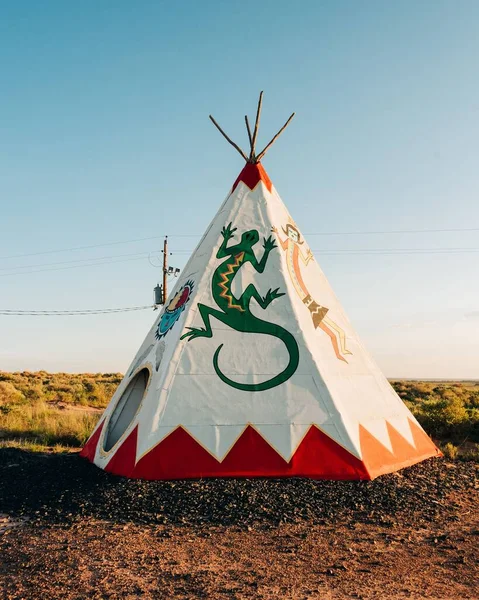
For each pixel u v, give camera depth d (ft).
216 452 29.01
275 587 16.43
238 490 26.20
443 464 34.65
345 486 27.50
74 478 29.48
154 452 28.86
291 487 26.96
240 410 30.50
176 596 15.71
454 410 53.16
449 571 18.06
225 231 38.29
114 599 15.49
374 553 19.65
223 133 41.73
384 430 33.22
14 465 33.83
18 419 60.70
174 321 35.45
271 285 35.68
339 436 30.07
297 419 30.42
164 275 96.78
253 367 32.19
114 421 36.73
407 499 26.35
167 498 25.22
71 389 112.37
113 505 24.49
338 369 34.19
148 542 20.34
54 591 16.02
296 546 20.16
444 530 22.52
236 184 41.14
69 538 20.72
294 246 39.34
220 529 21.94
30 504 25.41
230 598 15.58
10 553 19.27
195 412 30.27
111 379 159.22
